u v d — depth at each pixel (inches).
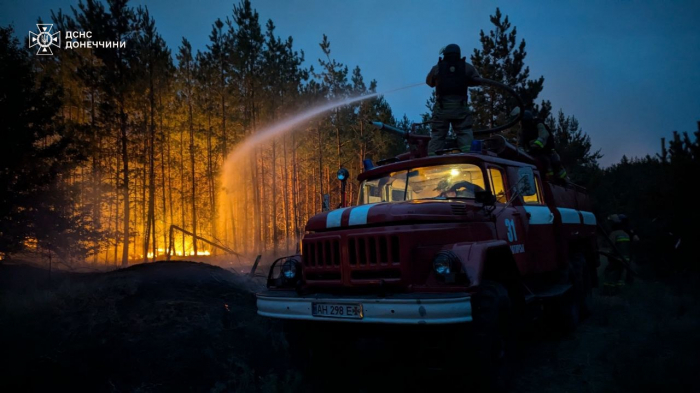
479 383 150.6
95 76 904.9
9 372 157.6
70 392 154.4
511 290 184.9
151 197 1069.1
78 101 950.4
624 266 409.7
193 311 219.9
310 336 190.9
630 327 262.8
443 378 175.9
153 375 167.5
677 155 428.1
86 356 172.6
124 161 956.0
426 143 269.1
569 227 295.0
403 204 169.3
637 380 170.2
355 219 168.4
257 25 1176.8
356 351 214.7
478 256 149.2
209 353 184.1
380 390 178.5
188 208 1353.3
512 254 187.0
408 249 155.2
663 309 301.0
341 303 153.2
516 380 189.0
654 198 444.5
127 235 948.6
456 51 261.3
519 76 857.5
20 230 358.0
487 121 861.8
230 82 1194.6
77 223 414.0
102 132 933.8
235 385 168.6
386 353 208.2
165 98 1172.5
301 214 1542.8
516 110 293.7
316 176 1573.6
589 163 903.1
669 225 422.9
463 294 139.3
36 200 374.3
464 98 261.0
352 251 165.3
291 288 183.9
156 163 1283.2
